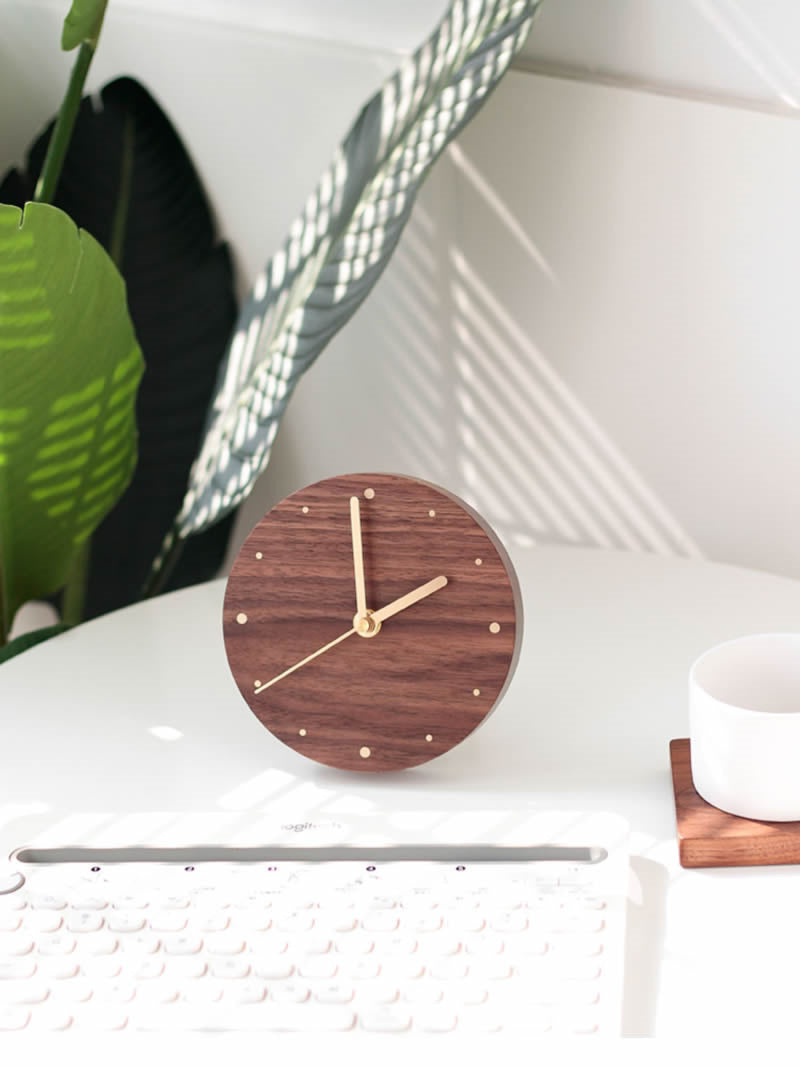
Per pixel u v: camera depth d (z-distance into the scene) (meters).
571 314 1.51
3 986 1.03
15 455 1.38
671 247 1.46
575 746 1.20
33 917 1.07
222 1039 1.00
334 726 1.18
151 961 1.04
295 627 1.17
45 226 1.23
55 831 1.14
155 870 1.10
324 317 1.39
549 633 1.33
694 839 1.10
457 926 1.06
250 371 1.46
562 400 1.54
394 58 1.51
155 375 1.65
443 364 1.58
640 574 1.42
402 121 1.40
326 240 1.42
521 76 1.47
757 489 1.50
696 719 1.12
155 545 1.69
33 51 1.60
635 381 1.51
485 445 1.59
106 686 1.30
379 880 1.09
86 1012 1.02
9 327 1.27
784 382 1.46
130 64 1.59
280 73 1.55
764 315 1.45
